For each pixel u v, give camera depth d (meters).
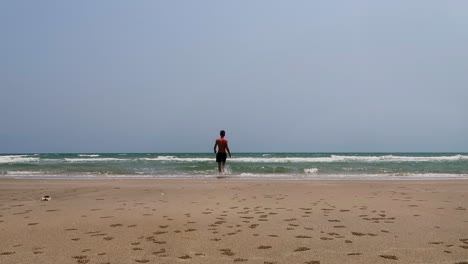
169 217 7.20
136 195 10.37
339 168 23.94
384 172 20.97
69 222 6.77
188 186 12.55
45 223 6.68
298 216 7.29
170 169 22.61
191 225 6.50
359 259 4.53
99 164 28.44
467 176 18.11
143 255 4.73
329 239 5.52
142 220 6.92
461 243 5.24
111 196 10.20
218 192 10.95
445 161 35.06
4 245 5.24
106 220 6.93
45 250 4.98
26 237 5.68
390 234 5.79
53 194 10.70
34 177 17.08
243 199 9.55
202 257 4.65
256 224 6.57
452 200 9.33
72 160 37.12
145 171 21.23
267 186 12.49
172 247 5.11
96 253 4.83
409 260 4.48
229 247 5.11
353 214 7.48
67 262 4.45
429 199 9.52
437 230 6.05
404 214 7.46
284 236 5.71
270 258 4.60
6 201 9.40
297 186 12.52
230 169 22.02
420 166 26.42
